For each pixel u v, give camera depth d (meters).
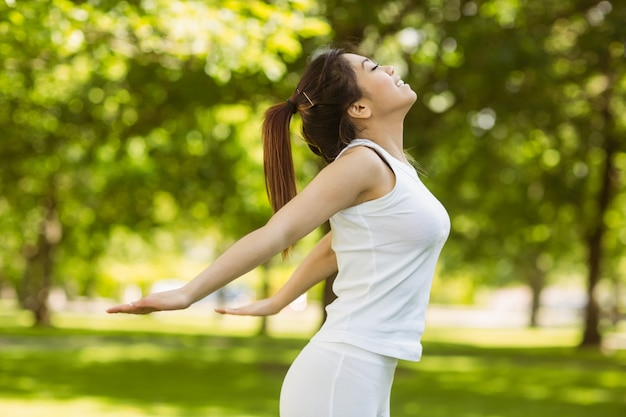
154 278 66.88
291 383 3.71
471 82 17.91
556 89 20.44
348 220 3.65
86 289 63.78
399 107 3.87
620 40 17.55
